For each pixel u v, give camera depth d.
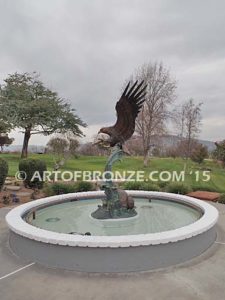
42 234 5.66
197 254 6.07
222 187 17.52
